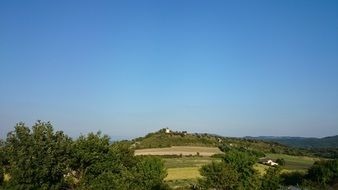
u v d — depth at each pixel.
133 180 64.00
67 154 59.09
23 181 51.53
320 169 104.06
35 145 53.53
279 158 144.00
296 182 108.81
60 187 56.38
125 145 79.12
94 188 56.38
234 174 74.50
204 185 75.88
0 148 54.09
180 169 117.94
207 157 145.00
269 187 77.00
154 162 69.75
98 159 62.50
